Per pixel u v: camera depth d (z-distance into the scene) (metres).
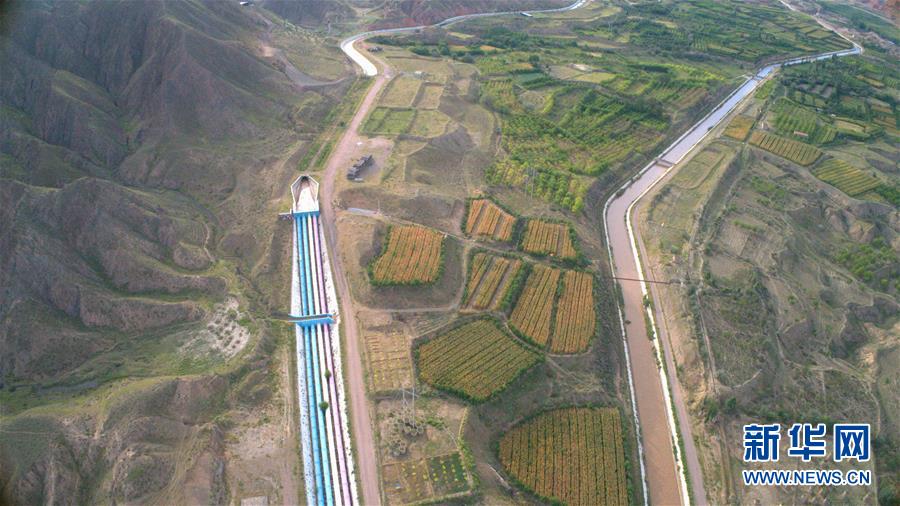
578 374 99.94
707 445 94.56
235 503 75.94
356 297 106.88
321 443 84.94
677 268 126.31
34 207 103.44
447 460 81.56
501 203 134.62
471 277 112.88
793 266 131.75
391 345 98.44
